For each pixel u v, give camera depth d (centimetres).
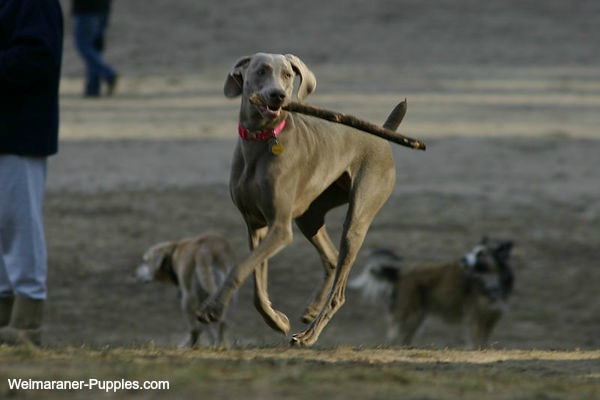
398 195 1962
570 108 2841
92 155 2222
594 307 1552
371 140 888
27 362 682
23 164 790
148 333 1401
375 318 1578
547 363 823
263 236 864
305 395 585
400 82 3247
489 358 843
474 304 1527
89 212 1830
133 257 1644
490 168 2152
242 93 816
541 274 1648
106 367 659
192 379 616
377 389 609
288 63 800
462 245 1719
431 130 2475
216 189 1977
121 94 3105
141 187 1978
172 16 4422
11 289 815
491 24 4394
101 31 3105
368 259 1653
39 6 780
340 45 4000
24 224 793
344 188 899
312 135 838
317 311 909
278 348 831
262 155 809
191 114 2739
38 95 790
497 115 2700
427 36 4178
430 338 1623
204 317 788
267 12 4538
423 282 1556
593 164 2192
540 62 3759
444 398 595
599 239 1758
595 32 4306
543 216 1858
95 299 1516
